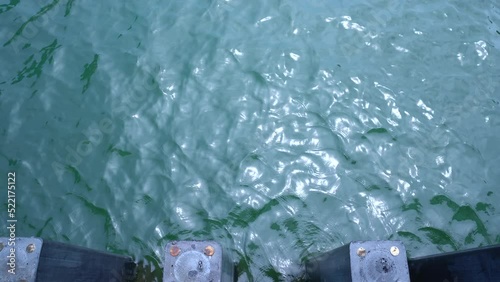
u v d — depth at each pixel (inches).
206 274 280.4
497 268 249.3
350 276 268.7
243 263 403.5
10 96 482.6
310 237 412.2
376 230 414.3
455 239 410.9
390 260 268.2
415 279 346.6
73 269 299.3
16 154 452.4
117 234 414.9
